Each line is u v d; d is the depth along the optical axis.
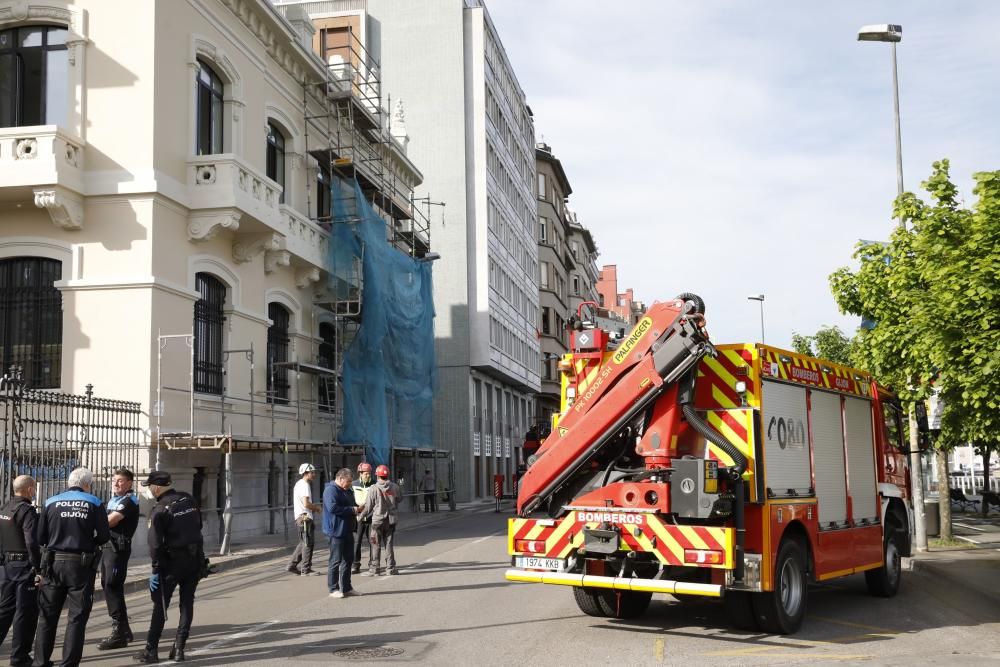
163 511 8.34
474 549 19.16
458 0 48.16
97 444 15.86
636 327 9.33
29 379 18.70
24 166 17.92
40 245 18.81
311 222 25.98
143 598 12.73
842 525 10.77
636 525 8.91
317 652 8.58
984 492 29.64
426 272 34.41
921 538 17.38
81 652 7.89
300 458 25.91
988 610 11.12
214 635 9.62
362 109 29.95
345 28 47.91
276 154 25.91
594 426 9.32
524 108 60.88
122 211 18.81
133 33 19.20
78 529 7.90
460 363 46.19
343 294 27.17
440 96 47.88
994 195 10.79
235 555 17.33
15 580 8.11
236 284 22.06
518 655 8.37
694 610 10.95
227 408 21.14
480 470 48.47
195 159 20.11
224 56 21.91
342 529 12.33
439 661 8.12
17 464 13.34
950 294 10.74
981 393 10.55
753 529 8.91
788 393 9.82
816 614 10.75
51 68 19.48
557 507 9.69
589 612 10.36
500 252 50.97
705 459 8.88
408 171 38.06
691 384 9.16
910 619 10.45
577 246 81.75
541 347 65.88
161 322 18.83
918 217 15.61
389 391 29.98
